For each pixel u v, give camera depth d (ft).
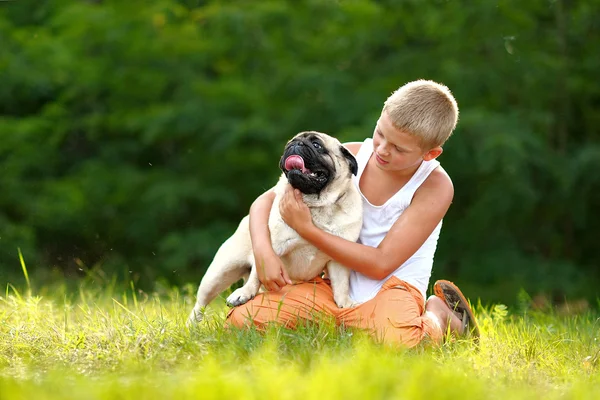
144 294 27.58
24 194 53.06
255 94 52.03
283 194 19.62
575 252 55.21
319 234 18.75
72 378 15.11
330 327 17.99
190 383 13.76
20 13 59.31
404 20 53.78
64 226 51.75
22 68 54.70
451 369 15.11
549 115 49.26
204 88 51.90
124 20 53.36
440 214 19.66
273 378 13.19
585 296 46.44
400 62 52.13
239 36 53.06
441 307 19.42
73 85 55.21
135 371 15.44
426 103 18.54
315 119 50.39
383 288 19.22
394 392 13.03
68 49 54.60
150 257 51.03
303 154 18.54
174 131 51.44
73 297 28.81
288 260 19.90
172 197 49.78
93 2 59.72
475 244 50.62
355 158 19.40
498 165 45.55
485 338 19.90
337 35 54.03
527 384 15.25
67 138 57.88
